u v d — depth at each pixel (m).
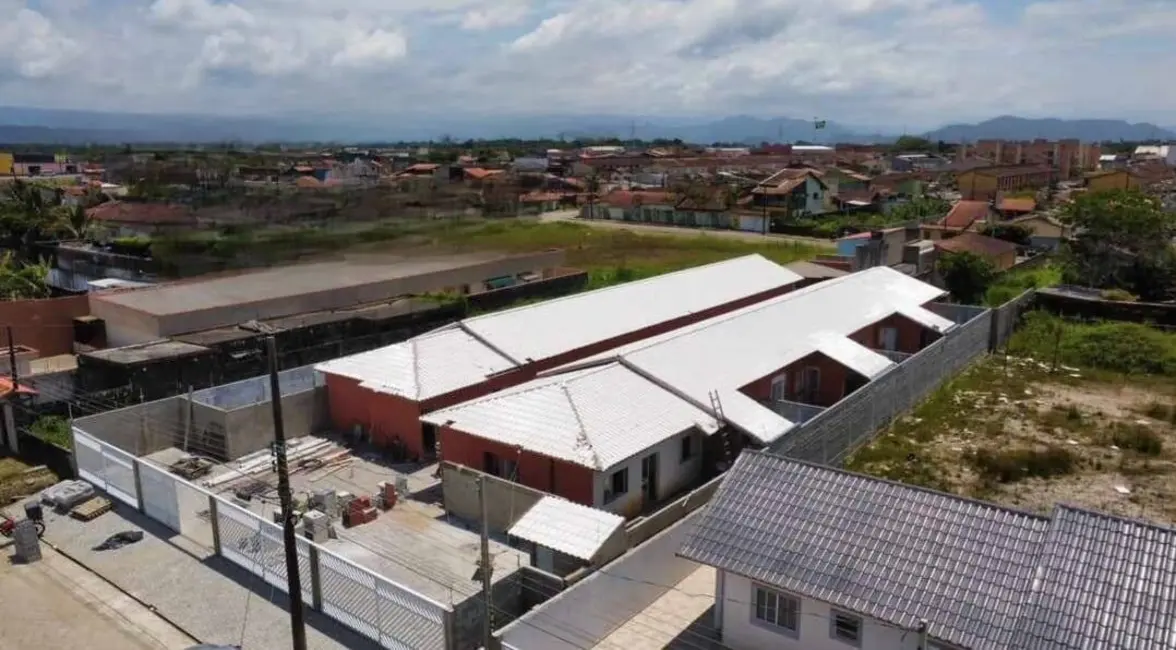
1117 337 39.31
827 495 16.89
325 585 18.27
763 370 29.27
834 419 25.84
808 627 15.75
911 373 31.56
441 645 16.05
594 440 22.47
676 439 24.83
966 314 42.12
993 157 178.38
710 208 90.94
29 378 31.00
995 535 15.09
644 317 37.28
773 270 48.00
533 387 25.55
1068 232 65.75
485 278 50.66
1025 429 29.62
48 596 19.34
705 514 17.20
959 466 26.48
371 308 41.38
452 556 20.75
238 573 20.25
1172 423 30.14
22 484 25.23
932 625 13.91
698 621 17.86
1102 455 27.20
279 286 41.12
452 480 22.91
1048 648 13.09
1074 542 14.52
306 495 24.22
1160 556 13.96
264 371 34.62
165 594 19.38
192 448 27.95
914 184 114.12
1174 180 124.62
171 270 47.22
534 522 18.61
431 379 27.89
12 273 46.88
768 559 15.94
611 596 17.20
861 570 15.20
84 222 59.66
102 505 23.50
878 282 42.47
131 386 30.22
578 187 107.88
